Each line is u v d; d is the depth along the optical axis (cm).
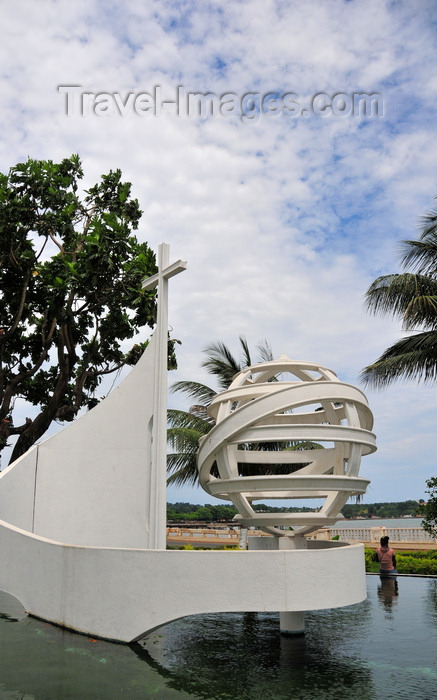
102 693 647
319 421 1339
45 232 2181
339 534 2670
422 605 1248
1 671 723
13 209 2041
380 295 1831
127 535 1272
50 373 2611
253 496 1149
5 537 1173
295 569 808
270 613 1221
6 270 2184
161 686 676
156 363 1131
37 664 752
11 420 2244
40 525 1342
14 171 2125
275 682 697
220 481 1009
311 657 816
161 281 1180
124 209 2414
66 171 2325
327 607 820
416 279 1739
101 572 895
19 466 1361
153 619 816
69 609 941
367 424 1130
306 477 934
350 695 645
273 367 1135
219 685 683
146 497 1270
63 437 1395
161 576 827
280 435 942
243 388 1068
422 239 1803
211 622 1109
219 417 1066
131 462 1306
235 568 805
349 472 971
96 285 2139
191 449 1991
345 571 861
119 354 2484
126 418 1338
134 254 2181
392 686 679
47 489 1367
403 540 2520
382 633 972
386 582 1634
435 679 707
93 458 1352
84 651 811
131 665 754
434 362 1725
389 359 1767
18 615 1063
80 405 2309
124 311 2408
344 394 1001
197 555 816
